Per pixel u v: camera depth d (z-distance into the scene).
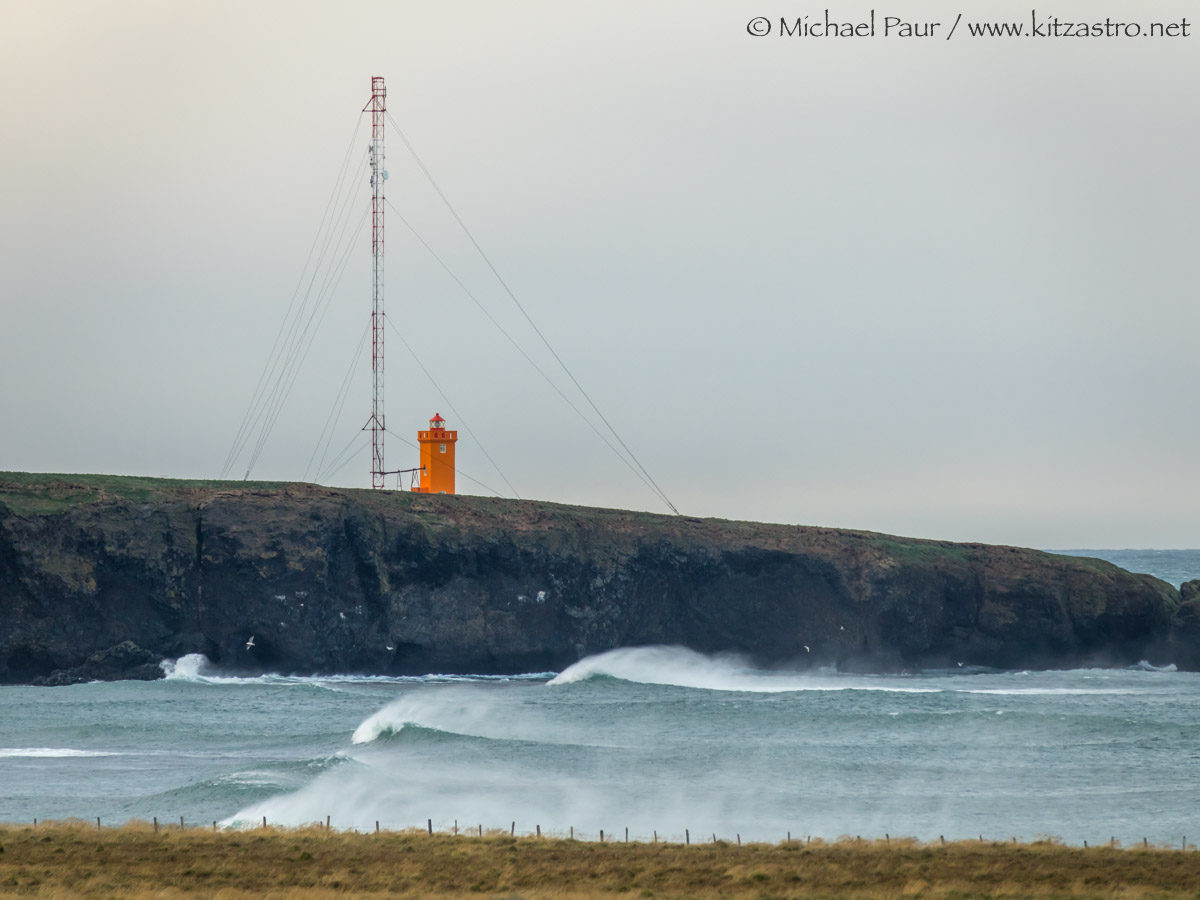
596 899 96.25
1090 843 145.25
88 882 100.94
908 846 126.50
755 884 103.75
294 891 98.00
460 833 143.62
